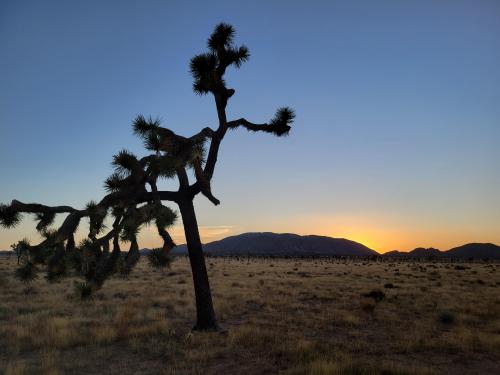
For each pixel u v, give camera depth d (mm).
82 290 10625
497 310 19641
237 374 10141
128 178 11930
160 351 12273
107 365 11000
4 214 10055
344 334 14906
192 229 14945
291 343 12852
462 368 10750
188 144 12578
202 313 14672
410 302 22922
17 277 10109
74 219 10344
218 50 14125
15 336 14062
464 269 60031
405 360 11430
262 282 34281
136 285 32719
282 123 15180
